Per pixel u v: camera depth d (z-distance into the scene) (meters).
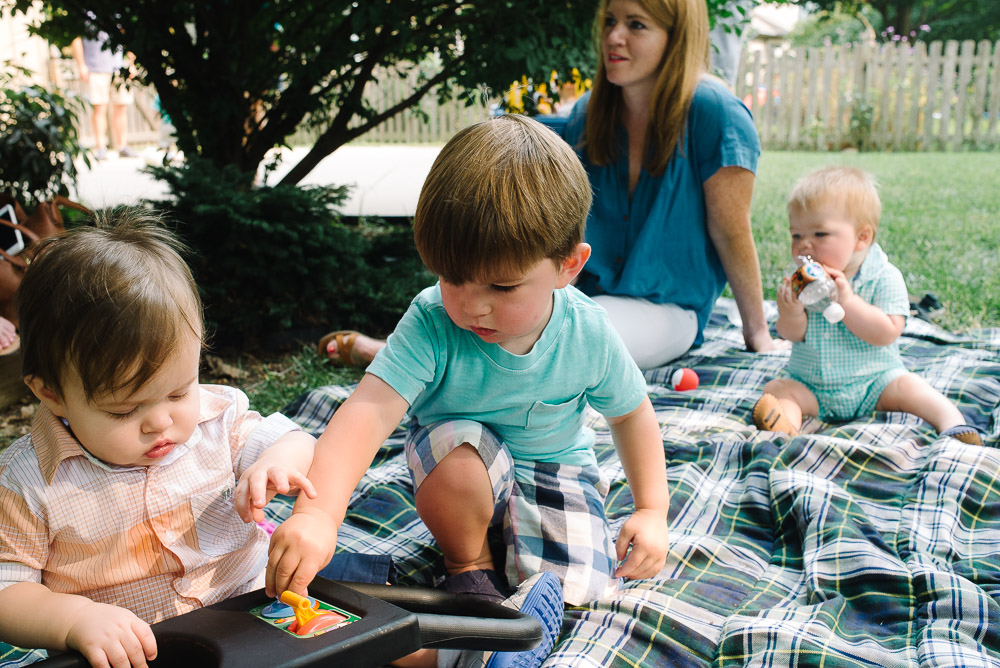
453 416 1.85
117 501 1.45
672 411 3.02
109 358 1.29
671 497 2.33
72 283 1.31
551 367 1.78
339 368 3.71
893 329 2.85
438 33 4.53
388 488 2.42
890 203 7.75
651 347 3.41
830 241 2.89
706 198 3.50
